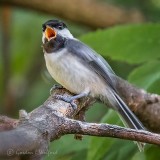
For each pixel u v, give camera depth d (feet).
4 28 42.09
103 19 41.27
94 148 26.58
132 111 28.12
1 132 16.52
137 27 29.55
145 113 28.07
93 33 29.63
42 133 18.74
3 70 42.47
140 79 29.01
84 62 28.22
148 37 29.63
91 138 26.53
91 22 41.45
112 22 41.14
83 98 27.04
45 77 39.78
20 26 42.60
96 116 35.35
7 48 42.27
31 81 43.11
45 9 41.45
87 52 28.37
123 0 41.24
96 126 20.20
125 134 20.27
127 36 29.58
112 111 27.55
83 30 42.50
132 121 26.43
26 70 43.52
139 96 28.02
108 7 41.55
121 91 27.99
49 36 28.78
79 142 28.81
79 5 41.29
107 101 28.09
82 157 28.58
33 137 17.74
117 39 29.71
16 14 42.65
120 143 28.48
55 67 28.02
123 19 40.78
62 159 30.01
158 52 29.60
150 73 29.07
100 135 20.26
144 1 40.52
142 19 40.52
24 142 16.97
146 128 28.60
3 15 41.88
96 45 29.89
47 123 19.61
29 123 19.12
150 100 28.07
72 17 41.57
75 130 20.12
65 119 20.10
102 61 28.68
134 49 29.76
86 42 29.86
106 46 29.94
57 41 28.35
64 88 28.86
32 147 17.52
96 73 28.25
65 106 23.70
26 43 43.04
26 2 41.27
